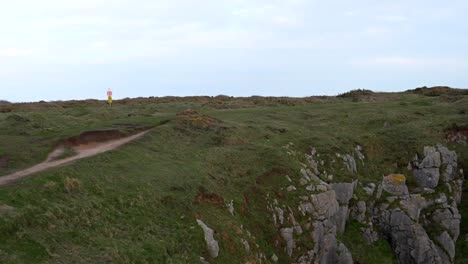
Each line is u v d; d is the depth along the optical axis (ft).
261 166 113.50
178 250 68.69
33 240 56.34
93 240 61.41
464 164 151.53
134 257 61.77
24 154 88.07
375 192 130.11
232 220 86.07
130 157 95.50
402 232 121.90
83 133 106.01
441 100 223.71
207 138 124.67
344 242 114.11
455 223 130.93
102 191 74.43
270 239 93.97
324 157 133.69
